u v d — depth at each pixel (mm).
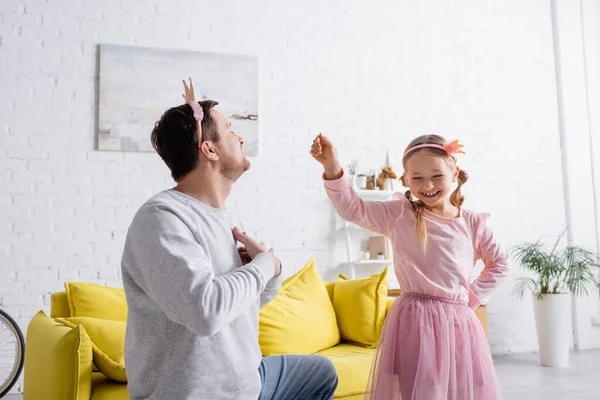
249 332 1373
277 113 4289
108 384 2109
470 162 4746
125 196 3893
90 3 3918
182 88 4043
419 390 1662
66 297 2506
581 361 4320
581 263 4383
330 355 2658
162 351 1269
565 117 5023
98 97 3891
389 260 4293
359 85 4512
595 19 5047
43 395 1988
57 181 3773
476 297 1900
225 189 1474
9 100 3725
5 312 3381
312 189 4324
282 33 4352
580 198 4988
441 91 4727
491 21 4926
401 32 4664
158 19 4051
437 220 1860
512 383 3617
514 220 4809
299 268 4238
